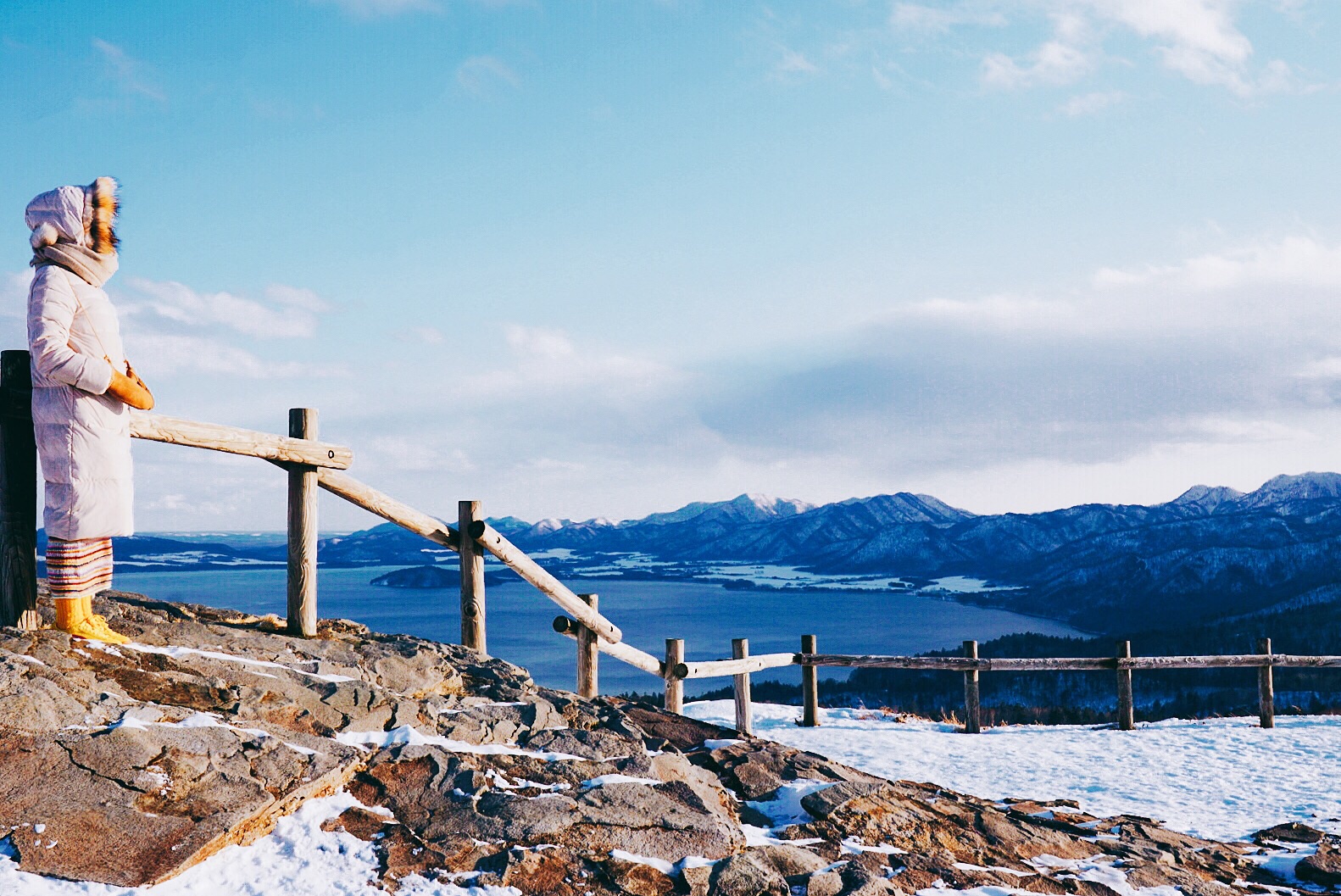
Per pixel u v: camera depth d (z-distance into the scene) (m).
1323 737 11.12
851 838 4.95
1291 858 6.03
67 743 3.57
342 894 3.29
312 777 3.91
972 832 5.48
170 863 3.16
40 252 4.50
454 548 6.95
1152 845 5.98
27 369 4.68
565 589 7.57
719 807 4.98
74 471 4.46
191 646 5.08
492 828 3.91
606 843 4.04
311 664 5.29
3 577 4.60
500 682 6.00
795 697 52.88
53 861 3.03
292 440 5.68
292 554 5.91
